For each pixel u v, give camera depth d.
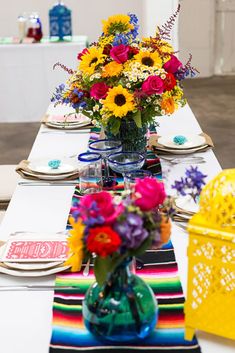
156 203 1.16
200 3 8.50
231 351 1.24
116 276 1.22
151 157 2.49
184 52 8.75
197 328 1.27
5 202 2.92
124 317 1.22
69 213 1.97
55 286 1.49
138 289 1.24
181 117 3.25
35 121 5.97
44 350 1.26
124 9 7.64
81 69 2.23
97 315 1.23
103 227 1.10
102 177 2.18
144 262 1.61
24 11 7.54
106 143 2.29
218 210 1.23
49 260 1.59
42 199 2.10
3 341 1.29
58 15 5.85
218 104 7.16
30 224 1.89
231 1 8.60
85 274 1.55
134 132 2.28
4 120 5.95
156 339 1.27
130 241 1.11
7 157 5.30
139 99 2.13
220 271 1.23
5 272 1.55
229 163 5.10
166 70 2.21
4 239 1.77
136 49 2.26
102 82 2.19
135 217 1.11
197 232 1.23
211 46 8.73
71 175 2.28
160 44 2.30
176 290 1.46
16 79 5.79
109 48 2.26
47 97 5.88
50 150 2.67
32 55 5.71
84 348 1.25
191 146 2.58
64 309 1.39
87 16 7.65
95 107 2.20
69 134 2.93
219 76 8.91
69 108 3.41
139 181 1.20
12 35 7.63
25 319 1.37
